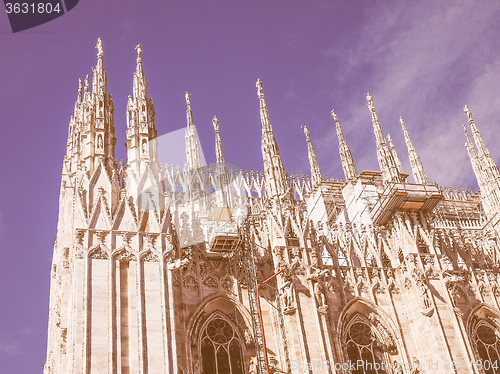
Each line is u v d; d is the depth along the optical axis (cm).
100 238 3678
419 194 4538
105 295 3519
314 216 5650
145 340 3453
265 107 4909
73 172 4500
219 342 3881
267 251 4266
